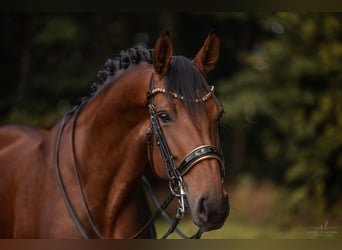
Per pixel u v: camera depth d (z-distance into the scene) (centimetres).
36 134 512
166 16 1551
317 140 1259
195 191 320
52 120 1489
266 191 1538
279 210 1295
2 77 1700
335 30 1322
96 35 1658
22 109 1570
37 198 399
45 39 1546
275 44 1459
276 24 1548
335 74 1313
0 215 438
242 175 1655
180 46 1593
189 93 336
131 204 387
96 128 381
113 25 1667
